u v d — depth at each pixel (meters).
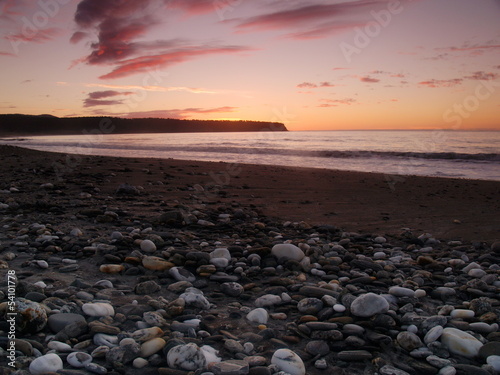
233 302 3.00
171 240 4.51
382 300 2.72
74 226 4.91
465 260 4.42
